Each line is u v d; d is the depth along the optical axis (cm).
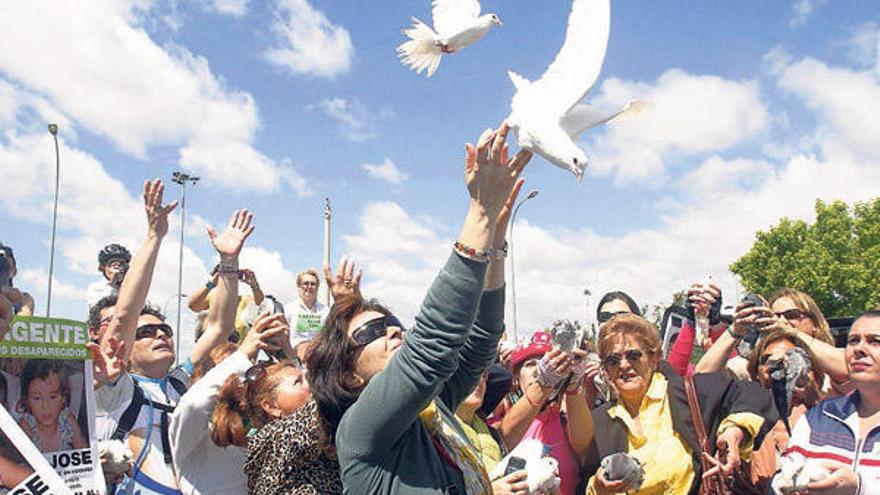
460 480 221
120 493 355
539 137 180
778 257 4253
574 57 184
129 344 372
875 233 4178
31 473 240
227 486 332
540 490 268
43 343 272
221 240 448
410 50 226
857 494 268
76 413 280
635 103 185
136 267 378
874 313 295
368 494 202
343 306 241
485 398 403
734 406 349
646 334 372
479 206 196
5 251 436
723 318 446
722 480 330
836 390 369
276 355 371
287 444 247
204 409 323
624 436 362
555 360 359
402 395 192
